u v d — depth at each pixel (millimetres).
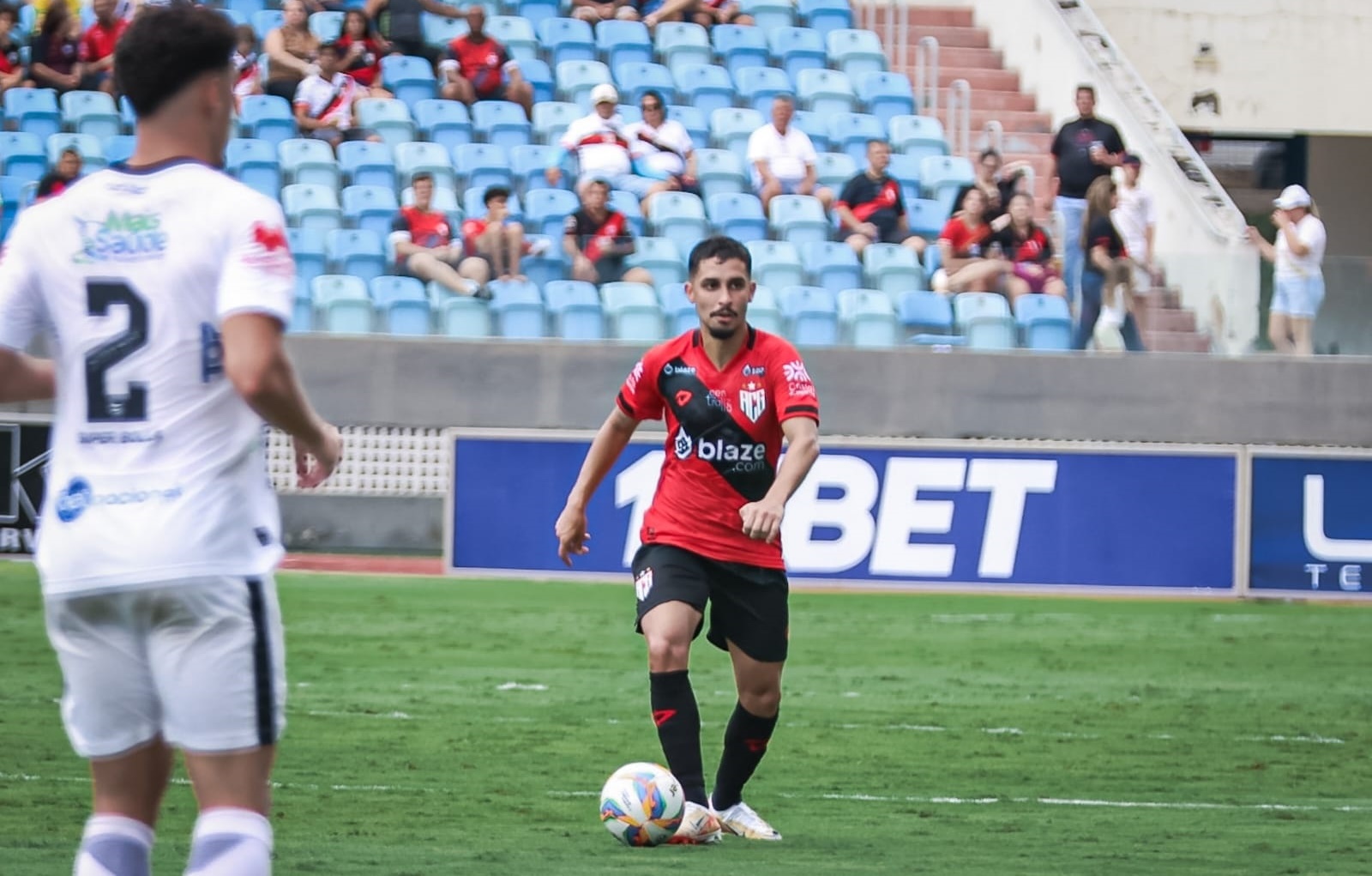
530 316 43844
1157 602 40188
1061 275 44438
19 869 16516
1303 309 43938
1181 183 53281
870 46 60312
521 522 40188
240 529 10367
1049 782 23047
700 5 59938
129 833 10852
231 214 10266
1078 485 40312
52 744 23891
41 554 10422
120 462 10219
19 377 10836
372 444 42781
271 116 51844
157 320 10234
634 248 45031
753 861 17469
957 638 35312
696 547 18391
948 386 43500
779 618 18562
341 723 26109
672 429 18516
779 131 51344
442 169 50938
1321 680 32031
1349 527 40562
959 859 17891
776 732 26359
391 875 16516
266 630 10445
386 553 42938
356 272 46188
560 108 54062
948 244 45094
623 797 18172
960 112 59281
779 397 18000
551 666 31500
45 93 52219
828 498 40438
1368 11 68812
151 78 10484
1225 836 19578
